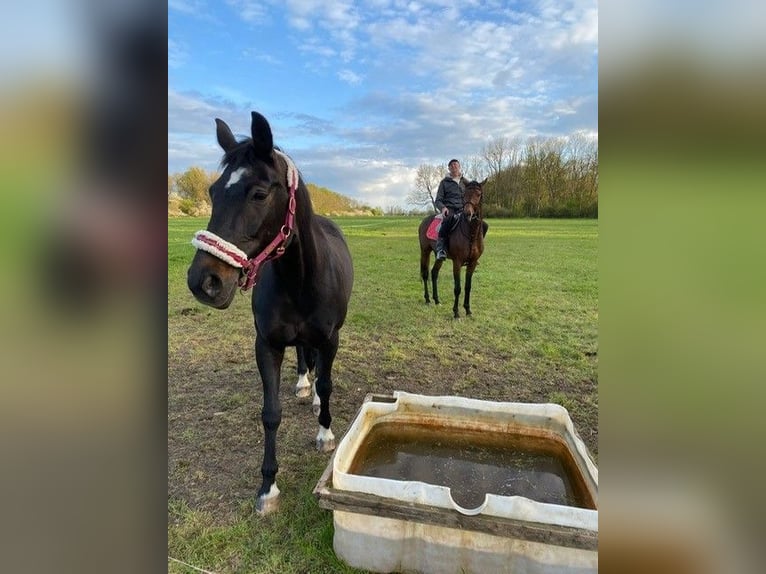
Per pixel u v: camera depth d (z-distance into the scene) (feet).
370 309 17.85
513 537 4.85
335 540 5.57
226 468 7.45
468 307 16.96
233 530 6.05
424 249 19.16
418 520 5.08
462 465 7.02
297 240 5.95
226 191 5.04
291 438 8.38
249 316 16.53
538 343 13.84
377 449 7.38
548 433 7.37
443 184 19.34
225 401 9.84
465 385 10.93
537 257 31.71
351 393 10.39
